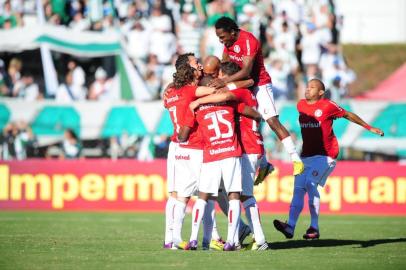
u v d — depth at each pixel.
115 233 43.81
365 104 68.06
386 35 93.56
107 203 63.53
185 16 79.19
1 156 68.50
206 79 34.72
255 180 36.44
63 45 77.88
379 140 67.94
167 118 67.56
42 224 49.81
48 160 63.81
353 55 91.50
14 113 68.75
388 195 62.81
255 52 35.72
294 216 37.47
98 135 68.06
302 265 29.12
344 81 78.94
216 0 78.88
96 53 78.00
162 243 37.59
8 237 40.44
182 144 34.56
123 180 63.53
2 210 62.91
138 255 31.98
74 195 63.69
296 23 79.19
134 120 67.75
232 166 32.94
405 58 90.50
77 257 31.28
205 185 33.28
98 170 63.66
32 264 29.09
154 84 76.56
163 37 77.62
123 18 79.19
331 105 38.66
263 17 79.38
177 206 34.75
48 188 63.75
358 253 33.53
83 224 50.25
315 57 78.19
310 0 80.12
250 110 33.75
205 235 35.09
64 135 68.38
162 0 79.06
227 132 33.00
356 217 59.06
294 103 67.50
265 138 68.44
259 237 34.53
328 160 38.81
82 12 79.62
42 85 77.38
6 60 78.19
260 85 36.78
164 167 63.50
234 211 33.56
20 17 78.75
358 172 62.94
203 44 78.31
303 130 39.25
